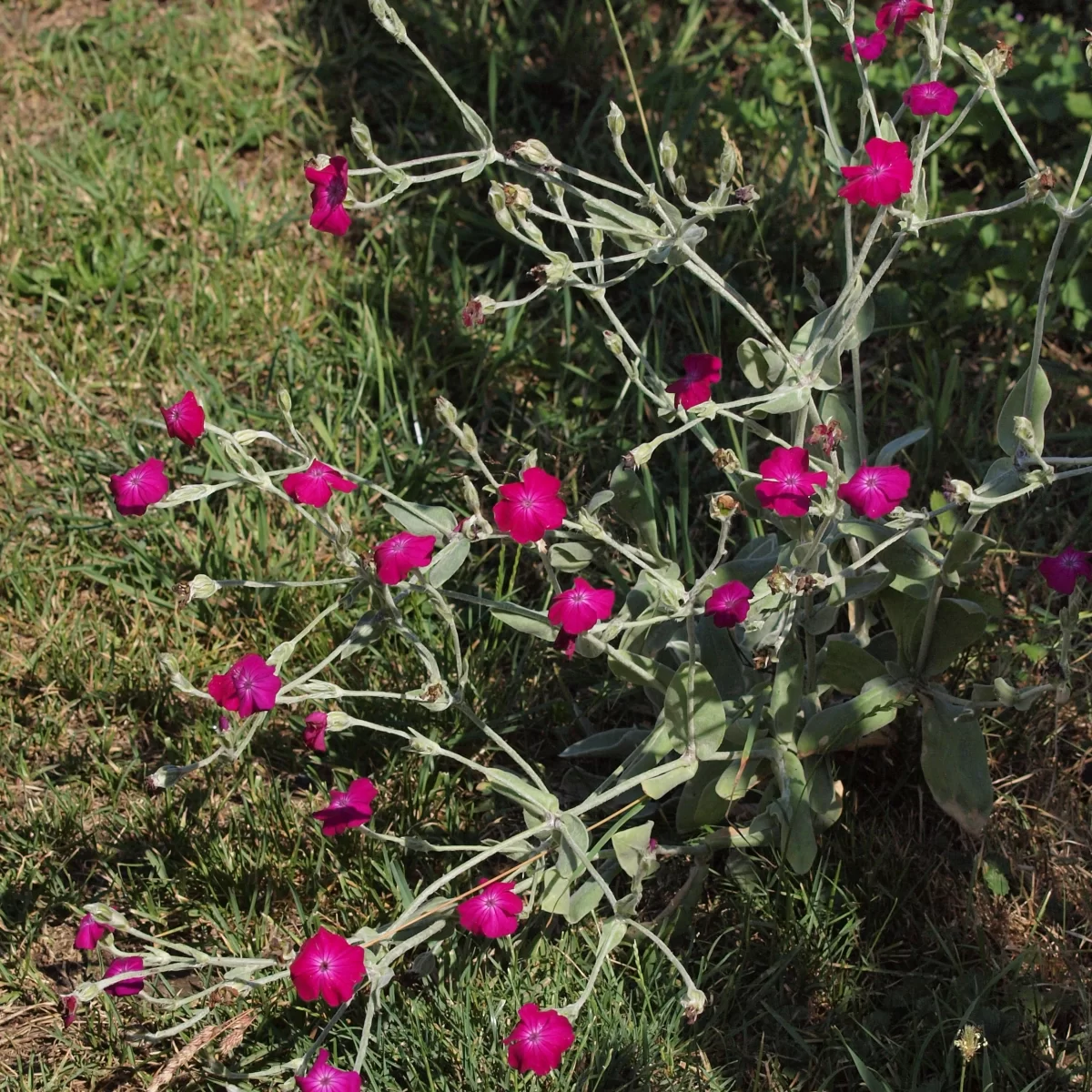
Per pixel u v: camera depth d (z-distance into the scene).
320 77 1.81
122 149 1.71
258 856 1.26
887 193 1.12
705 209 1.15
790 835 1.20
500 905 1.15
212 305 1.57
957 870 1.26
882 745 1.30
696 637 1.26
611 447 1.46
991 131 1.64
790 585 1.13
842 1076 1.19
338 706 1.33
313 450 1.47
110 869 1.26
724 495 1.12
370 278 1.59
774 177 1.65
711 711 1.19
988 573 1.38
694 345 1.53
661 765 1.21
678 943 1.24
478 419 1.51
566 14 1.85
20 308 1.58
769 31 1.83
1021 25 1.79
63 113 1.76
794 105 1.71
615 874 1.27
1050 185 1.12
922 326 1.53
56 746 1.33
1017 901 1.25
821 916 1.22
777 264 1.57
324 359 1.53
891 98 1.67
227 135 1.74
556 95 1.78
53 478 1.46
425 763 1.29
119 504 1.16
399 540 1.15
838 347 1.17
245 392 1.52
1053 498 1.43
